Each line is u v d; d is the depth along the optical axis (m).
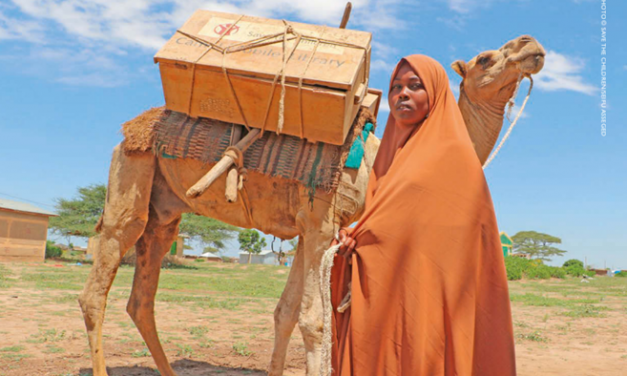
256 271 40.22
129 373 5.91
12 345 7.16
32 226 40.19
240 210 4.62
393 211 3.13
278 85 3.80
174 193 5.01
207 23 4.21
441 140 3.19
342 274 3.38
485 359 3.03
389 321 3.10
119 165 4.98
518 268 43.00
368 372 3.08
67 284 18.47
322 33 4.00
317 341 3.99
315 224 4.12
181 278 26.53
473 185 3.11
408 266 3.08
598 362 7.55
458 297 3.03
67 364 6.12
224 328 9.98
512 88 3.76
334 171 4.06
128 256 36.66
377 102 4.72
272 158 4.19
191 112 4.23
